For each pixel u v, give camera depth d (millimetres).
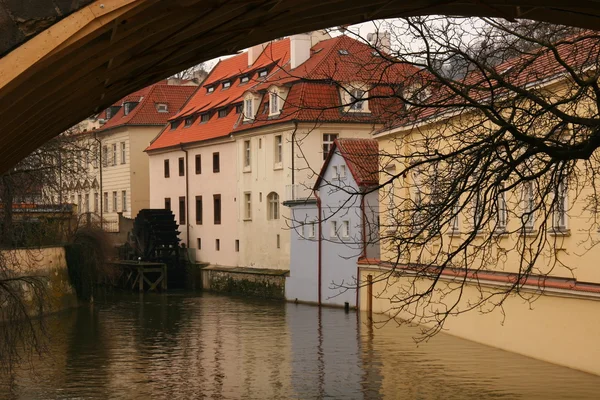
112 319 40688
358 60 12523
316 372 25328
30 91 7074
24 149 11883
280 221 51938
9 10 6371
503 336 26984
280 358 28219
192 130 64875
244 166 56594
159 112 73688
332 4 9219
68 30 6457
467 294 29859
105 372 26031
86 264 46500
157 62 9281
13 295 20984
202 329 36625
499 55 12180
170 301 50562
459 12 10445
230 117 60031
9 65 6383
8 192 28000
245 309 44719
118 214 68688
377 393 21875
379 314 39625
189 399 21891
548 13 10008
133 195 72688
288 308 44500
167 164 67500
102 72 8367
